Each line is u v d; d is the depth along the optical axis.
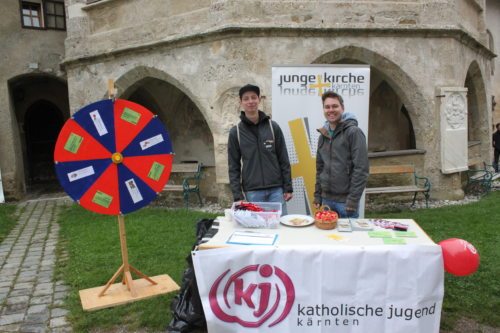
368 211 7.59
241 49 7.55
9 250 5.86
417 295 2.92
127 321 3.61
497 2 16.08
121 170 3.89
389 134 10.85
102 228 6.57
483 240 5.42
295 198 5.56
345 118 3.88
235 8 7.49
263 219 3.48
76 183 3.76
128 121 3.87
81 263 4.97
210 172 8.95
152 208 8.34
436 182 8.39
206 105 7.95
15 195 10.38
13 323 3.64
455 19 8.36
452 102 8.29
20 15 10.55
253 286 3.01
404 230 3.35
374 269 2.94
